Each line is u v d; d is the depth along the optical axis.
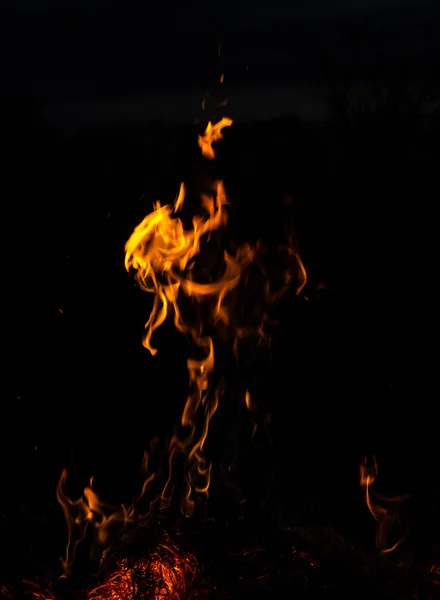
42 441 5.04
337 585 1.89
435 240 8.90
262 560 1.92
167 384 6.14
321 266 8.84
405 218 9.12
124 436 5.16
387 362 6.50
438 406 5.64
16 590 2.04
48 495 4.25
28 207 9.85
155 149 11.23
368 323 7.23
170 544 1.95
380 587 1.93
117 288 8.17
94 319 7.36
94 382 6.09
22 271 8.40
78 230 9.40
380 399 5.84
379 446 5.09
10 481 4.45
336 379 6.16
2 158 10.99
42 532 2.49
